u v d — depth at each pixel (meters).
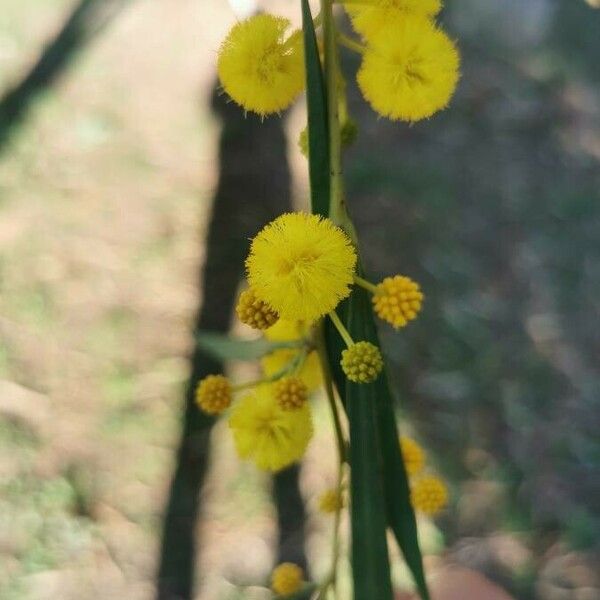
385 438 0.13
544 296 0.47
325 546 0.37
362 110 0.53
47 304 0.43
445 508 0.38
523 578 0.37
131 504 0.38
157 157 0.50
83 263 0.45
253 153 0.51
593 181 0.53
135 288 0.45
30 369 0.41
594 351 0.45
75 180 0.49
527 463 0.40
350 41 0.13
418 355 0.43
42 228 0.46
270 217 0.48
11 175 0.48
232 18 0.57
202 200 0.48
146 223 0.47
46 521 0.37
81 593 0.36
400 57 0.13
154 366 0.42
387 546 0.13
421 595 0.13
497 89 0.57
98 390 0.41
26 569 0.36
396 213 0.49
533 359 0.44
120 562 0.36
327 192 0.13
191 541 0.37
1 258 0.45
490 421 0.42
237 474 0.39
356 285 0.13
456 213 0.50
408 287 0.13
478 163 0.53
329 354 0.14
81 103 0.52
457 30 0.60
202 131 0.52
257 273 0.12
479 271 0.47
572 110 0.56
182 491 0.38
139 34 0.56
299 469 0.38
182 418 0.40
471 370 0.43
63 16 0.56
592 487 0.40
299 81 0.13
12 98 0.52
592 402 0.43
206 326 0.43
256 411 0.14
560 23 0.61
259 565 0.37
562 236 0.50
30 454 0.38
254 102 0.13
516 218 0.50
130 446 0.39
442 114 0.54
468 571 0.34
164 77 0.54
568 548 0.38
